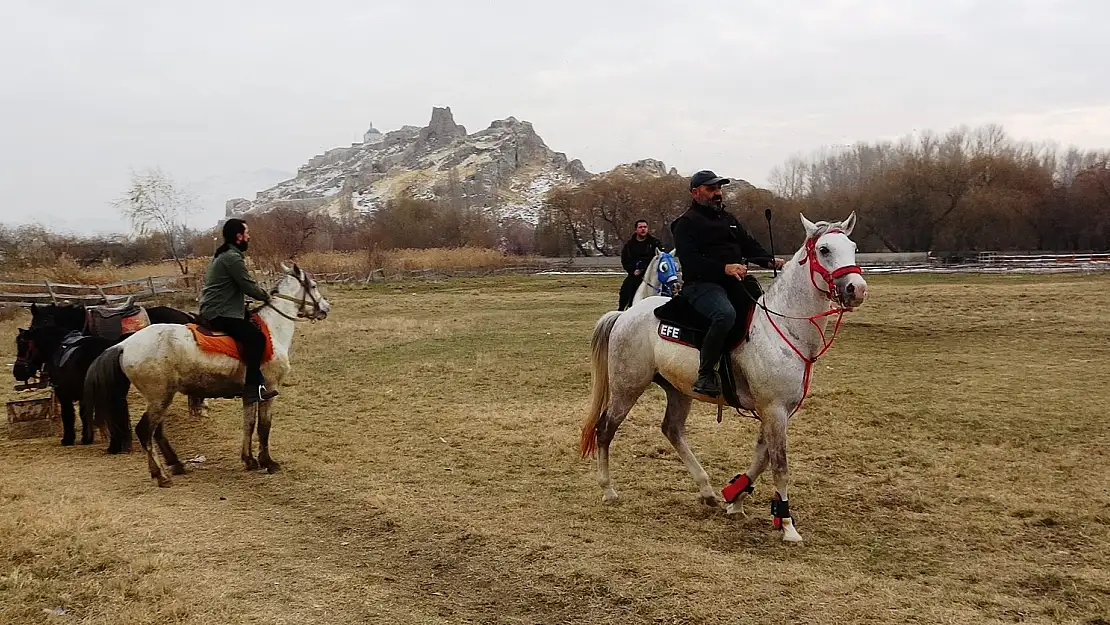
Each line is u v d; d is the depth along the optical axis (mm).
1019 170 52750
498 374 13219
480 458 8234
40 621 4547
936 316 19172
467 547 5773
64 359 9039
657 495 6938
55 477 7848
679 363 6180
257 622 4559
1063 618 4434
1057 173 69688
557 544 5750
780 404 5820
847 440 8406
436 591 5043
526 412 10305
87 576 5223
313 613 4699
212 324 7812
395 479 7562
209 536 6055
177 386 7668
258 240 47156
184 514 6605
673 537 5922
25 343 9469
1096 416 8914
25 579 5090
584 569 5262
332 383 12875
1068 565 5191
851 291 5336
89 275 29609
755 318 5938
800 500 6684
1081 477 6965
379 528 6238
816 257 5656
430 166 160500
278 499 7066
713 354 5848
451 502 6820
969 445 8086
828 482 7113
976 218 51469
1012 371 11883
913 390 10688
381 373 13688
